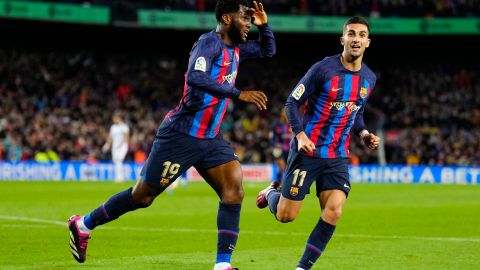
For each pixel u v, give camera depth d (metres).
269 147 55.75
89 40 67.81
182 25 59.69
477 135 59.12
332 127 11.94
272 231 19.05
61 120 56.56
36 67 63.19
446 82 67.88
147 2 61.44
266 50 12.79
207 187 41.75
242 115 61.19
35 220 21.39
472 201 31.52
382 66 70.62
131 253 14.82
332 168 11.90
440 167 50.56
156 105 63.09
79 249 12.50
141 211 24.91
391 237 17.97
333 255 14.68
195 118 11.55
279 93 67.25
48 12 56.06
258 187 42.00
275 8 63.72
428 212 25.62
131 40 68.31
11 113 54.88
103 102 61.44
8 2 54.66
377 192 38.56
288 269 12.91
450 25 61.72
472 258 14.35
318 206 28.12
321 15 63.09
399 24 62.12
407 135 58.66
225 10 11.45
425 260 14.04
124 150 43.31
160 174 11.76
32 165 49.44
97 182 46.09
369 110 63.66
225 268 11.62
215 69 11.35
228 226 11.76
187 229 19.41
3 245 15.83
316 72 11.81
